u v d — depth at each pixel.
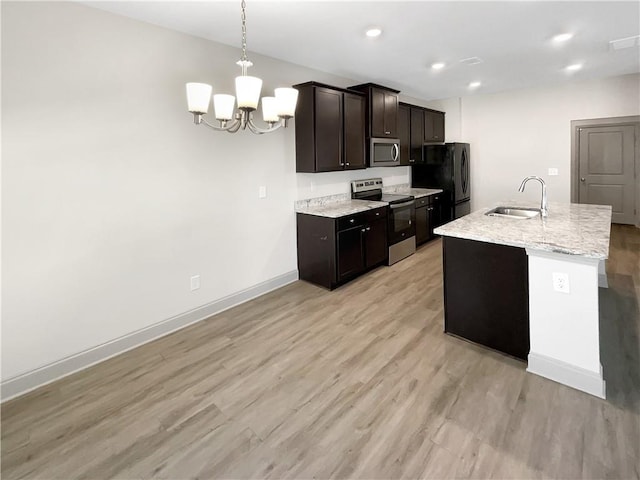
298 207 4.16
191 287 3.19
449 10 2.71
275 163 3.84
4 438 1.89
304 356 2.62
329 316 3.28
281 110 2.00
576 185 6.00
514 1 2.60
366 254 4.30
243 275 3.64
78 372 2.50
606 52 3.87
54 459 1.75
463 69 4.44
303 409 2.06
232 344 2.83
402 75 4.60
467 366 2.42
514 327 2.47
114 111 2.59
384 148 4.89
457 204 6.23
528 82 5.46
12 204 2.20
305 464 1.68
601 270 3.56
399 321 3.13
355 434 1.85
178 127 2.98
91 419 2.02
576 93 5.75
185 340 2.91
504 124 6.43
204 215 3.24
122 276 2.73
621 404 1.99
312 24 2.87
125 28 2.61
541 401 2.04
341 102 4.13
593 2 2.64
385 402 2.09
